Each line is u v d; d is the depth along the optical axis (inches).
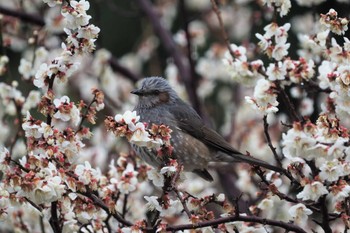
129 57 732.0
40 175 335.9
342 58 375.9
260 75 421.7
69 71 341.4
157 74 707.4
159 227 343.0
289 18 711.7
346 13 553.0
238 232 370.9
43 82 342.0
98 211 377.4
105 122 333.1
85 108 370.0
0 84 480.4
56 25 553.9
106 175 426.9
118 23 824.9
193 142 513.7
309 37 422.6
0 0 672.4
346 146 339.3
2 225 494.0
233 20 706.2
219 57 674.8
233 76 426.6
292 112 381.4
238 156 512.4
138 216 485.1
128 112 335.0
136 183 410.6
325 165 339.9
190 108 526.0
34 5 665.6
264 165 397.4
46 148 336.8
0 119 544.7
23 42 647.1
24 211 472.7
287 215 471.2
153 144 339.9
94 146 573.6
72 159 341.4
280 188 501.0
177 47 698.8
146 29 726.5
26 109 478.9
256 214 390.0
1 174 424.2
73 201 361.1
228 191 588.1
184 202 350.6
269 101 370.9
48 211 365.7
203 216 353.1
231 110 652.7
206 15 713.0
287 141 333.7
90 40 341.4
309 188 343.3
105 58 629.9
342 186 343.0
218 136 516.7
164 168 345.7
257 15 610.9
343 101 367.6
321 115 345.4
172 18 757.9
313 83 408.5
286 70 395.5
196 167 523.2
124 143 573.0
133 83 679.1
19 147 528.7
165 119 515.5
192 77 618.5
